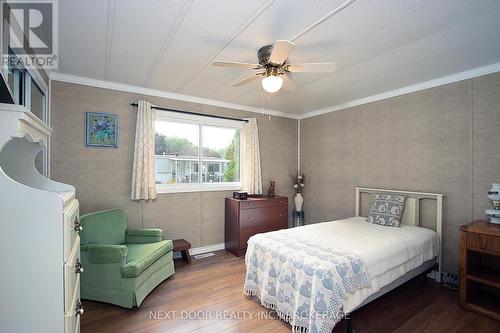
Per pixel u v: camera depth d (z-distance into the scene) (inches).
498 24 70.0
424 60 93.9
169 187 137.3
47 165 104.3
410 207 119.6
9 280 39.1
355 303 70.4
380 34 75.4
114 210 112.2
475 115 102.2
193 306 88.5
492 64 97.3
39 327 40.7
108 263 87.1
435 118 114.0
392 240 91.2
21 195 39.7
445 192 110.8
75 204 58.4
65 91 109.7
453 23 69.6
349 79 113.7
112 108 120.3
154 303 90.2
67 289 43.1
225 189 154.6
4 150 56.5
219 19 67.9
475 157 102.2
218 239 152.2
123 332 74.0
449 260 108.7
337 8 62.9
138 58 92.9
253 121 163.0
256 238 95.7
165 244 107.7
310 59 92.6
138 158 123.0
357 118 148.6
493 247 82.5
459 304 90.0
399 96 127.6
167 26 71.4
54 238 41.4
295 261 75.3
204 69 103.2
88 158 114.9
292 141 186.7
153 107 127.8
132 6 62.2
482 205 100.3
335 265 69.8
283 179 182.5
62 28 71.8
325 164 168.6
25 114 41.3
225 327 76.9
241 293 98.1
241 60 94.5
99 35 76.2
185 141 144.4
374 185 139.0
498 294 95.2
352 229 107.3
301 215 178.1
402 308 88.4
